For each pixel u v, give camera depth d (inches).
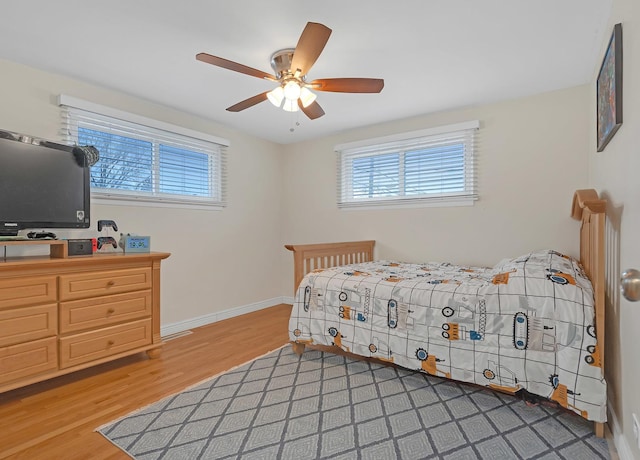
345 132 155.1
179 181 130.6
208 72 97.1
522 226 117.5
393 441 61.8
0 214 80.4
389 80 102.9
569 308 67.6
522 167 117.3
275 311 159.2
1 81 89.0
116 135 112.4
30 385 83.7
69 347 83.6
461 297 79.2
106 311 90.7
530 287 72.8
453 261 130.3
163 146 125.6
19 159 83.7
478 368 75.4
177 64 92.7
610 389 67.3
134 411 71.9
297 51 68.2
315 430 65.2
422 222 137.1
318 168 164.6
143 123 116.3
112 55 87.9
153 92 110.7
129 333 95.5
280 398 77.5
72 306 84.4
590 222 76.2
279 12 70.7
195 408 73.1
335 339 95.3
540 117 114.0
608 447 59.8
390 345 86.4
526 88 110.0
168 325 125.0
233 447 60.1
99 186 108.3
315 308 99.6
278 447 60.2
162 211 123.8
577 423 67.1
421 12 71.1
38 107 94.8
